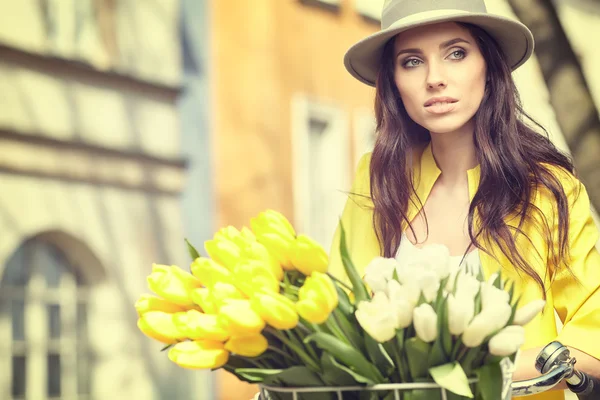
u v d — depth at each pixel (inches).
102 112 361.4
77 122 353.1
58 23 354.0
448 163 59.2
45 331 343.9
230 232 39.0
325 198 443.2
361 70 63.1
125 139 366.6
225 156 399.9
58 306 348.8
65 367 346.9
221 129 399.9
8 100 335.6
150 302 39.1
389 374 36.8
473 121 58.3
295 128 427.8
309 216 430.6
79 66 354.3
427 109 54.4
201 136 392.8
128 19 373.1
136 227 366.3
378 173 60.6
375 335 35.4
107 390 353.1
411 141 61.1
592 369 51.3
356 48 60.1
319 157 446.9
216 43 403.2
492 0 175.0
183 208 383.2
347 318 37.4
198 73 395.2
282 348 37.6
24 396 335.3
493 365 35.9
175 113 385.7
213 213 392.5
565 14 394.6
